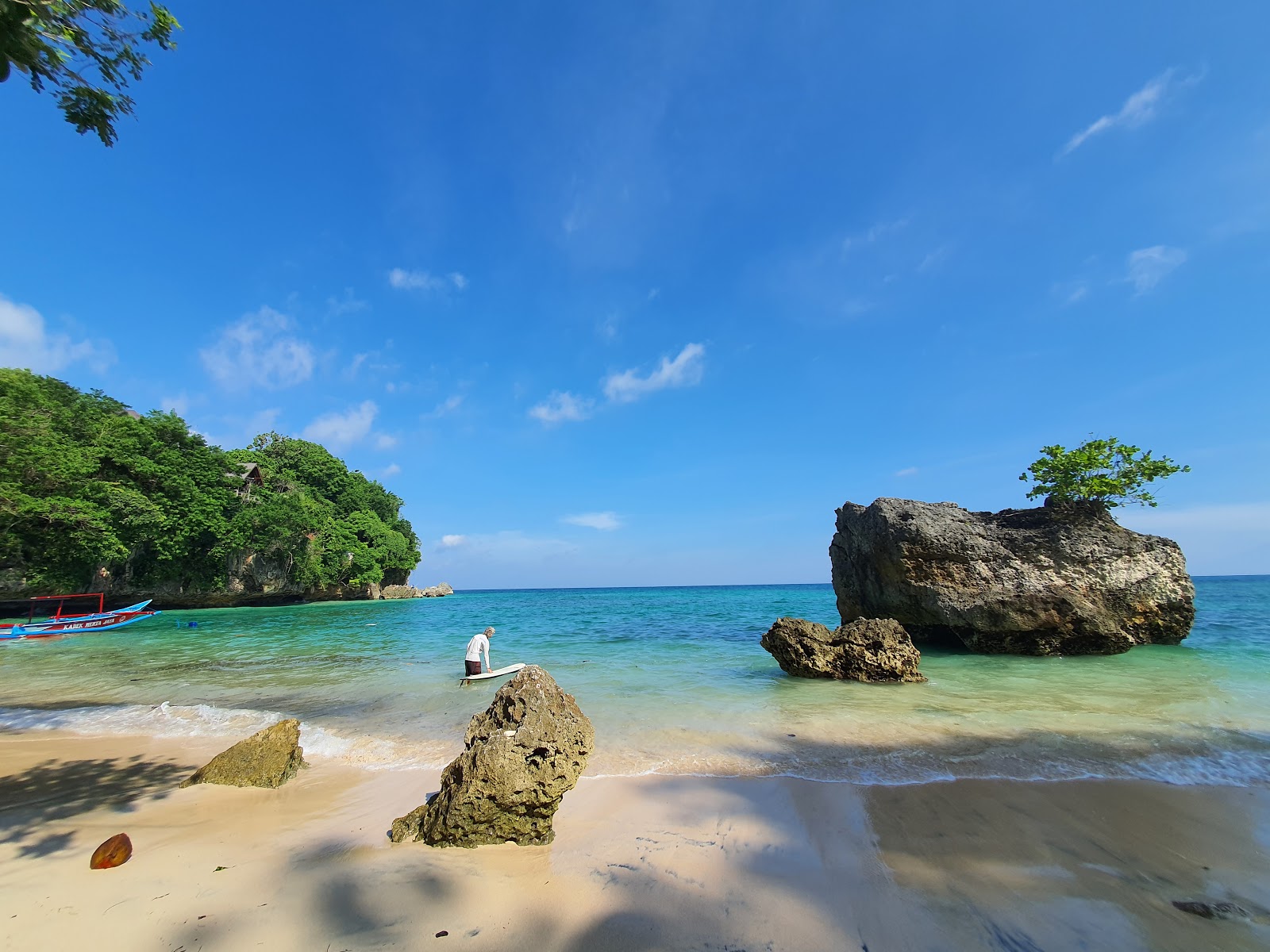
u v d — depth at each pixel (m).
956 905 3.67
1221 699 10.29
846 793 5.78
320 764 6.94
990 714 9.29
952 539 17.39
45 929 3.26
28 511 29.52
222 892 3.74
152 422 40.66
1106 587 16.92
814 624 13.59
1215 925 3.45
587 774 6.45
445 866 4.17
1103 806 5.42
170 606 44.78
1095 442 18.30
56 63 4.60
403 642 22.02
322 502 63.00
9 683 13.50
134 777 6.50
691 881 3.98
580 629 26.20
